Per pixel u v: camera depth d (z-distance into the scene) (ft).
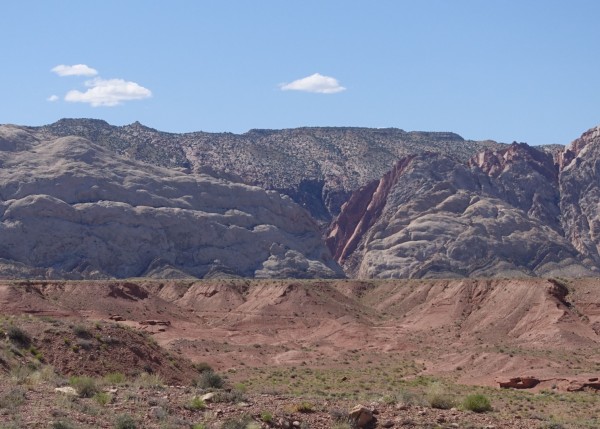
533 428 120.88
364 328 530.27
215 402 122.72
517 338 482.28
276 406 120.88
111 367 191.52
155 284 647.97
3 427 98.68
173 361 214.28
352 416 115.65
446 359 418.51
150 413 112.57
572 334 462.19
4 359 165.58
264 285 622.95
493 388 315.37
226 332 511.81
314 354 445.37
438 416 121.70
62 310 458.09
